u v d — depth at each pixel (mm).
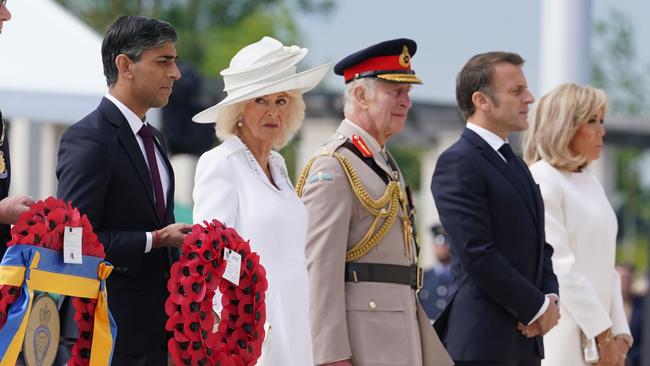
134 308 19078
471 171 23141
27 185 47500
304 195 21625
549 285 23641
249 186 20000
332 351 20875
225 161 19953
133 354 19062
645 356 42594
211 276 18141
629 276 51625
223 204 19672
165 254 19469
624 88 174250
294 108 20906
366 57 22312
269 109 20344
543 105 25875
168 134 35938
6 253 16672
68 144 19078
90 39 36500
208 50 127625
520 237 23266
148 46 19469
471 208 22953
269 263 19828
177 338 17859
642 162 178875
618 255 163750
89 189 18766
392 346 21406
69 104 35469
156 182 19672
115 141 19203
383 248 21703
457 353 23156
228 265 18344
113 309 19000
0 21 18203
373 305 21469
